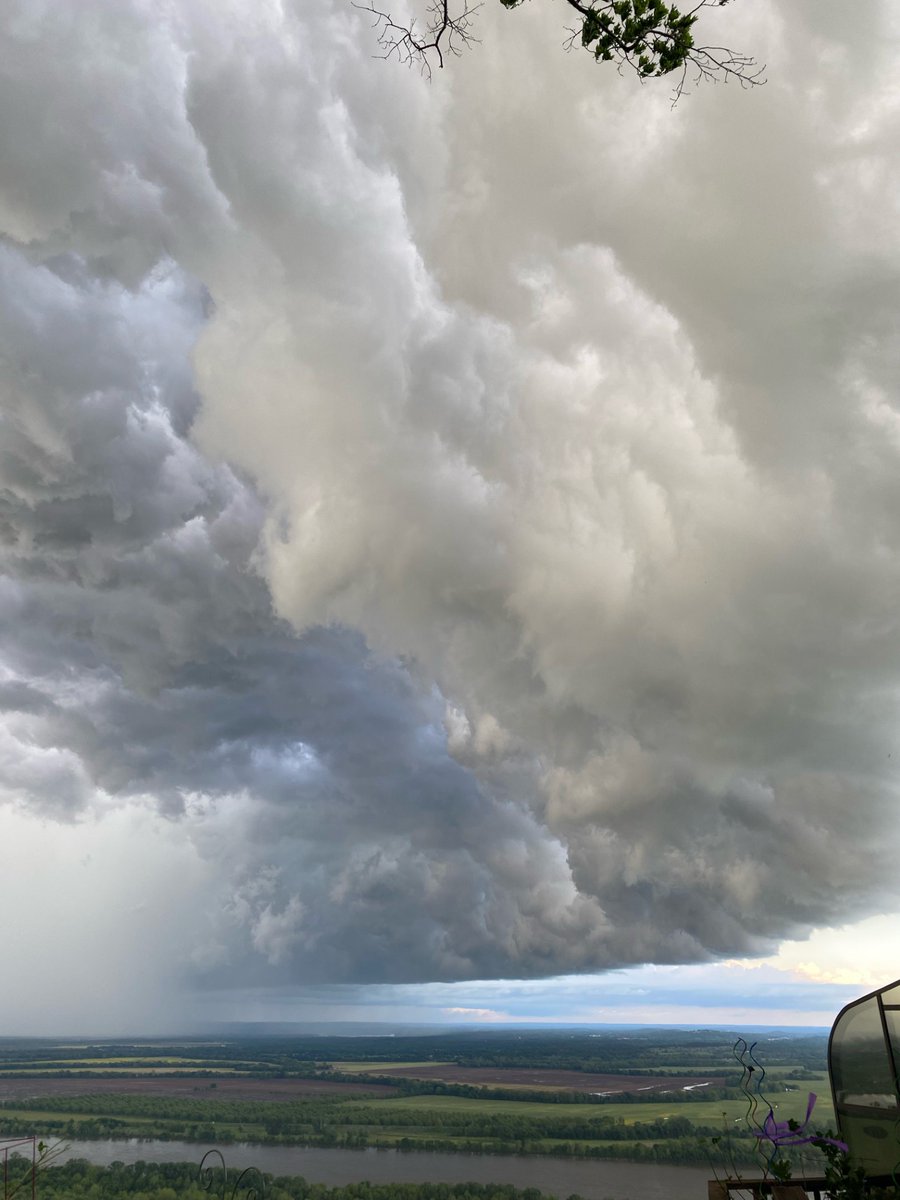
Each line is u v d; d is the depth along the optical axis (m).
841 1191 5.64
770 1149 5.97
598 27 5.36
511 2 5.61
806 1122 5.99
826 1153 5.87
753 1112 6.08
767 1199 5.81
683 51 5.41
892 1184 6.01
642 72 5.53
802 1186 5.94
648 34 5.35
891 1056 6.28
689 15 5.25
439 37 5.67
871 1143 6.20
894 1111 6.21
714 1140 6.08
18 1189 9.95
